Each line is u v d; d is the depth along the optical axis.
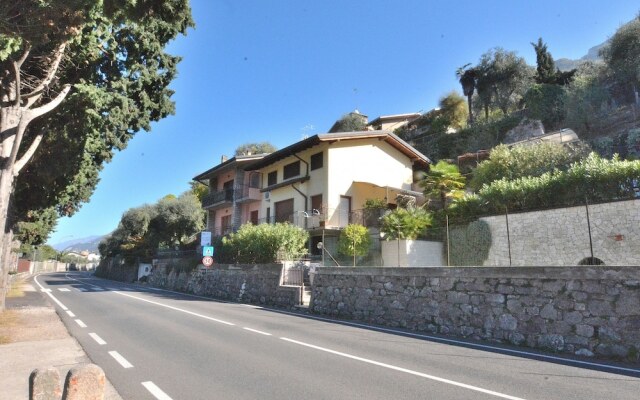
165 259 39.31
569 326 8.48
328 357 7.70
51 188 18.23
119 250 59.56
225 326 11.77
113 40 12.79
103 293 25.84
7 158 11.67
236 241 25.38
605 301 8.07
